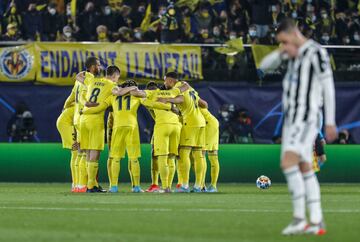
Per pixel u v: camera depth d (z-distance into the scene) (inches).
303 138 829.2
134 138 1731.1
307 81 828.0
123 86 1708.9
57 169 2306.8
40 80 2287.2
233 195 1628.9
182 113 1734.7
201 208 1221.7
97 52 2294.5
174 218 1035.3
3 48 2276.1
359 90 2412.6
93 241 785.6
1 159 2301.9
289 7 2568.9
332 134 827.4
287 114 839.1
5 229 902.4
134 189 1755.7
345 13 2608.3
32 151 2304.4
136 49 2310.5
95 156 1686.8
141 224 954.7
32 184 2207.2
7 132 2342.5
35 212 1134.4
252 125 2381.9
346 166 2363.4
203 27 2514.8
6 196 1555.1
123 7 2504.9
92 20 2461.9
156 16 2544.3
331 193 1748.3
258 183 1962.4
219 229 898.1
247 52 2450.8
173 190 1861.5
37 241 788.0
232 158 2333.9
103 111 1669.5
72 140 1759.4
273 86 2385.6
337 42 2556.6
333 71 2443.4
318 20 2571.4
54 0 2517.2
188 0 2536.9
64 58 2290.8
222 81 2396.7
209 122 1798.7
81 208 1213.1
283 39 836.0
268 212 1145.4
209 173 2281.0
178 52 2324.1
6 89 2329.0
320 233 840.9
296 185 832.3
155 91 1696.6
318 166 1942.7
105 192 1721.2
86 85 1664.6
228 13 2556.6
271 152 2343.8
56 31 2465.6
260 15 2522.1
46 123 2343.8
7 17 2455.7
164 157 1715.1
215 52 2433.6
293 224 842.2
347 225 957.2
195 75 2325.3
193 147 1774.1
